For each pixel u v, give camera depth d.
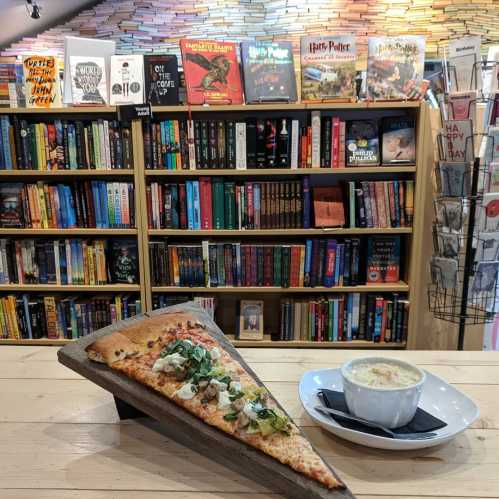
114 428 0.80
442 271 2.10
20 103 2.35
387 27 3.06
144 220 2.37
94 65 2.27
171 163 2.32
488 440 0.75
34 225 2.42
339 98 2.21
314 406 0.80
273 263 2.41
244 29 3.12
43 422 0.82
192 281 2.44
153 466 0.70
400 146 2.29
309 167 2.30
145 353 0.80
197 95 2.23
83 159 2.34
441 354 1.10
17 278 2.49
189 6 3.11
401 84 2.20
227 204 2.36
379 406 0.72
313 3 3.06
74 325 2.49
